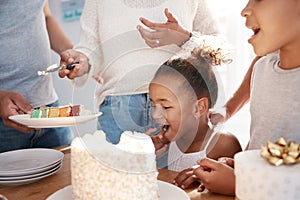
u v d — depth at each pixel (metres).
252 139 0.86
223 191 0.67
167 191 0.64
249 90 1.00
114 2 0.90
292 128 0.77
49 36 1.66
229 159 0.75
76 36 2.07
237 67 1.55
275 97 0.82
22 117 0.93
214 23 1.12
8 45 1.29
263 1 0.69
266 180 0.44
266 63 0.87
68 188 0.67
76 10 2.04
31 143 1.34
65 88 1.96
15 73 1.31
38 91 1.37
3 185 0.78
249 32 1.53
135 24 0.88
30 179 0.77
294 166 0.45
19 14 1.29
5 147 1.30
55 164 0.82
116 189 0.56
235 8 1.56
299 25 0.69
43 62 1.38
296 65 0.79
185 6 1.00
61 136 1.38
